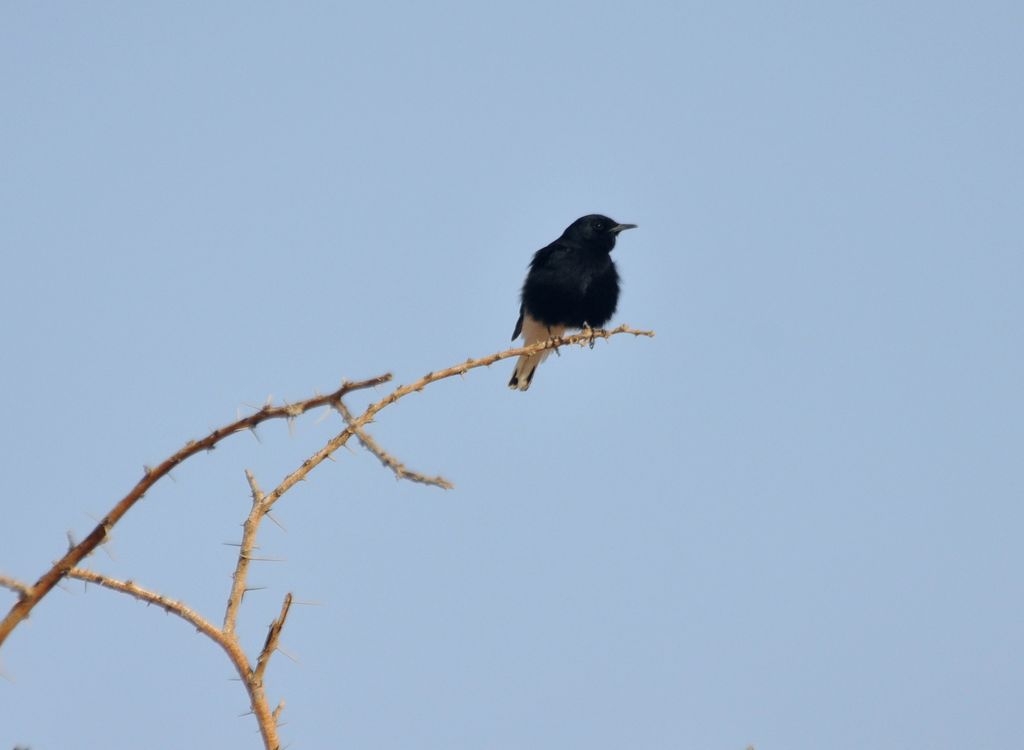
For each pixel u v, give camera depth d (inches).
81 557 315.9
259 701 313.1
